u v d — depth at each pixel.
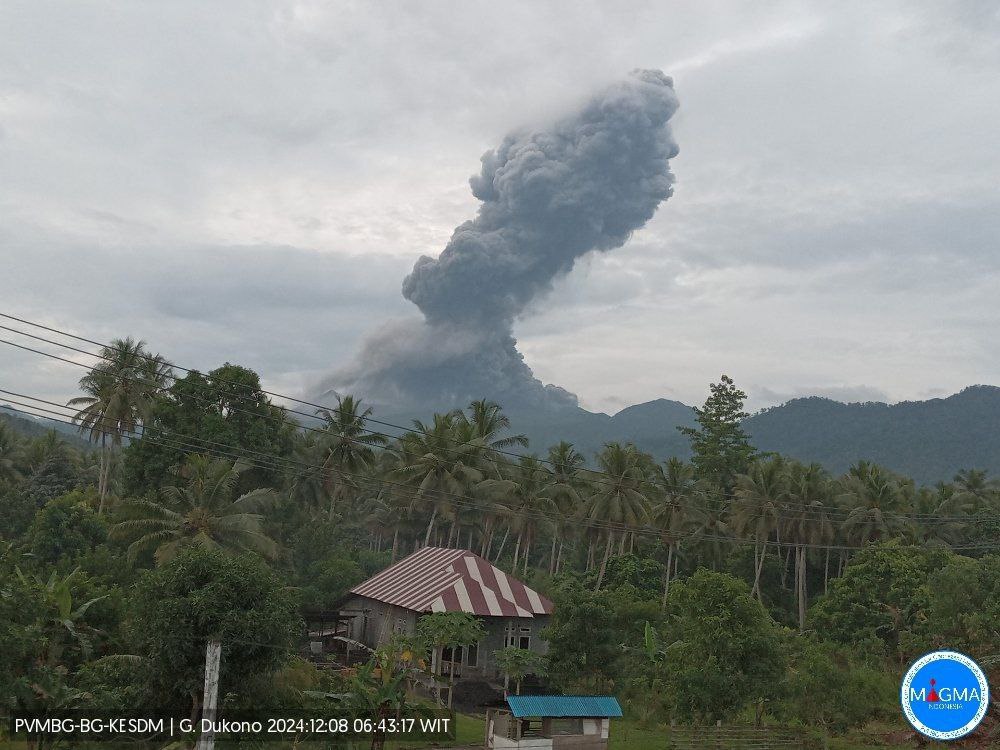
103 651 34.97
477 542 128.38
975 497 104.06
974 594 47.06
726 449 114.69
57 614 33.16
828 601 64.06
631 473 82.50
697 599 37.06
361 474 82.81
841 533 93.06
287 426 75.31
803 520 88.75
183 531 55.88
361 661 53.06
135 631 30.59
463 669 49.47
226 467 58.34
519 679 45.72
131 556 52.31
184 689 29.28
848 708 37.62
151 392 70.88
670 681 37.75
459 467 78.31
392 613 53.91
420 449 79.88
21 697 27.12
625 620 57.81
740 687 35.19
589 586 82.06
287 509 77.69
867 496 90.81
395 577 58.72
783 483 89.12
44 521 52.44
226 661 29.62
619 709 34.88
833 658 55.22
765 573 96.19
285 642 30.88
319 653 54.91
